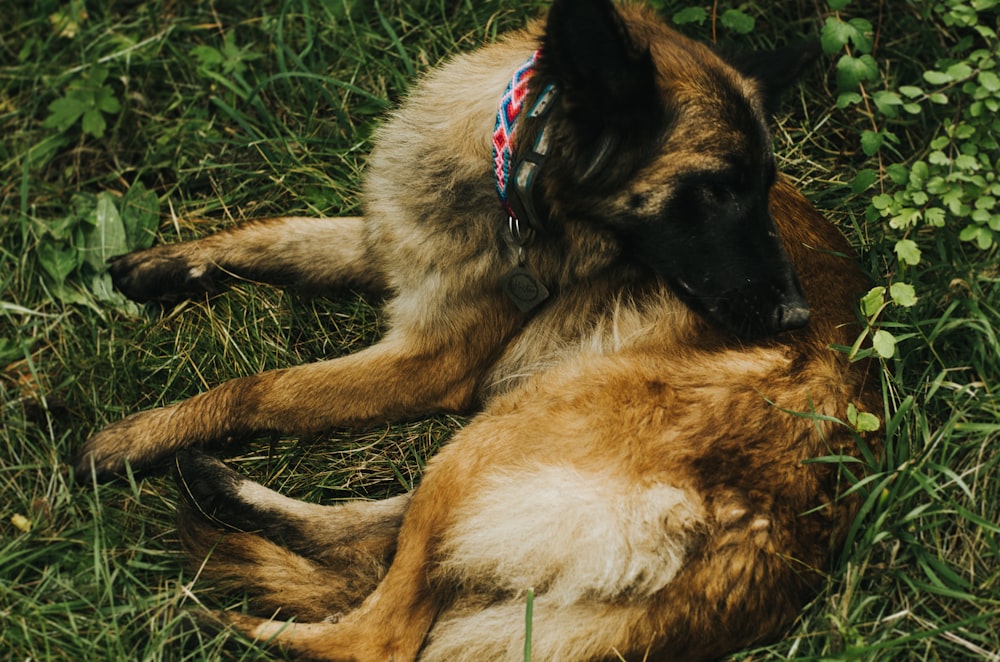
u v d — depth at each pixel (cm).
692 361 166
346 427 177
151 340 183
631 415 163
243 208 194
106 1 206
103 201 192
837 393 164
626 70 155
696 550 158
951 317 176
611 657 158
